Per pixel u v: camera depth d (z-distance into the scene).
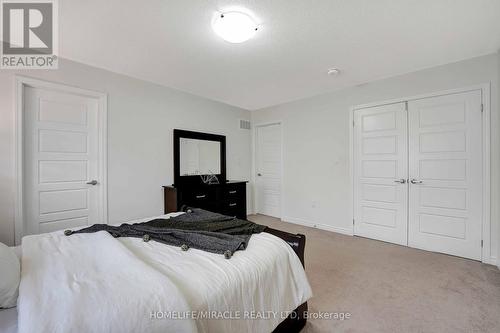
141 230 1.63
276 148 4.58
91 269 1.05
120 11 1.73
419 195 2.92
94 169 2.83
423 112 2.87
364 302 1.83
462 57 2.53
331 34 2.04
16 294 0.91
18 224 2.29
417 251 2.85
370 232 3.33
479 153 2.54
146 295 0.87
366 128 3.33
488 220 2.49
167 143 3.48
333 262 2.55
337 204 3.65
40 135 2.49
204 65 2.69
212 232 1.58
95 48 2.30
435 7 1.69
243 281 1.11
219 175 4.22
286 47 2.27
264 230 1.77
